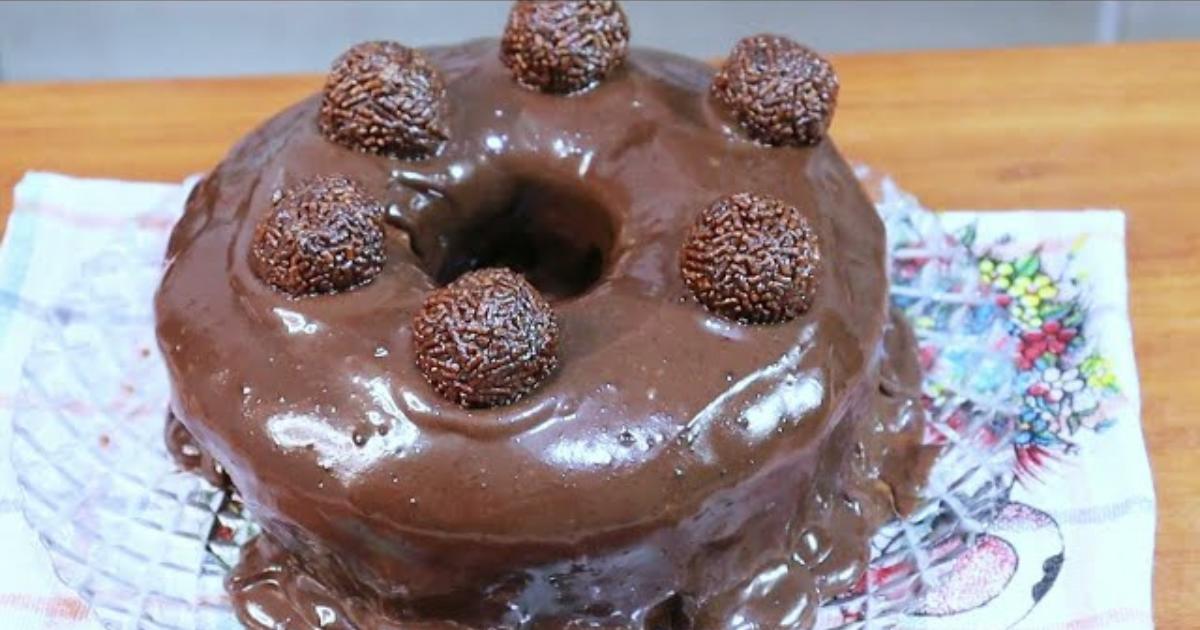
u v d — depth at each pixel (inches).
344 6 39.9
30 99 34.0
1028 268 30.9
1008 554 27.0
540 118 28.1
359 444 24.4
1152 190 32.3
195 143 33.1
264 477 24.7
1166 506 27.7
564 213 28.2
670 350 25.0
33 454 27.2
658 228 26.7
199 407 25.2
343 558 25.0
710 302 25.4
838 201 27.5
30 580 26.9
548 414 24.4
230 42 40.4
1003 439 27.7
